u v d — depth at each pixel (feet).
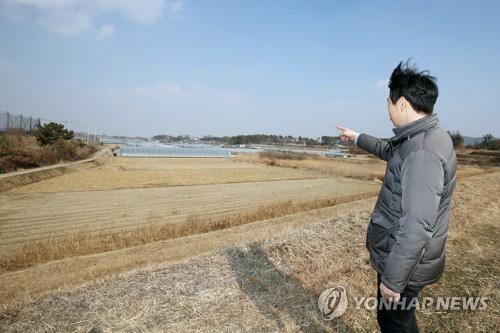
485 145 251.60
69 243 26.40
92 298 11.51
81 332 9.48
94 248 25.16
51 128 123.85
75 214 43.04
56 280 14.37
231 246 17.43
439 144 5.46
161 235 28.66
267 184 80.02
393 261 5.27
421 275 5.79
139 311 10.55
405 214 5.22
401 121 6.19
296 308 10.94
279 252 16.07
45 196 55.52
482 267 15.08
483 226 23.17
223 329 9.62
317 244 17.12
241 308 10.83
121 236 29.12
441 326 10.37
